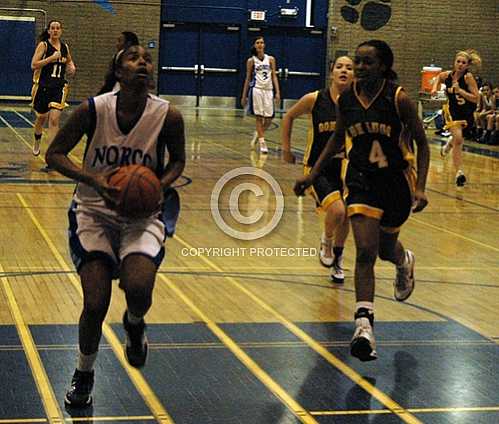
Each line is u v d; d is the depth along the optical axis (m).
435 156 18.19
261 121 17.02
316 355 5.58
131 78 4.34
